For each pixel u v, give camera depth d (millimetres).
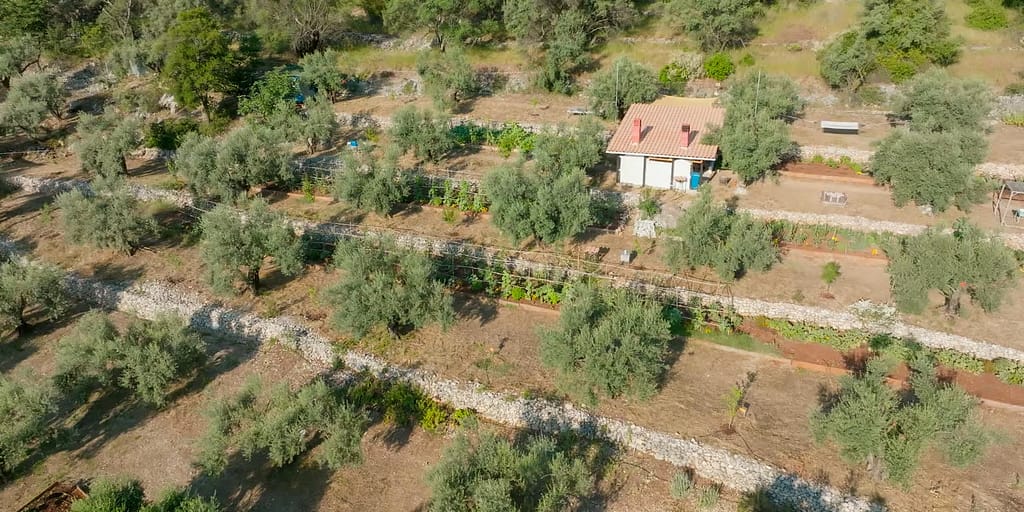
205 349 33156
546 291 35438
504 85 62719
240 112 58688
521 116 56375
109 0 71500
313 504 25672
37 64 66000
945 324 32312
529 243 39906
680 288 35156
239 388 31406
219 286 35375
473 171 48500
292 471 27062
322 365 32719
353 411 28359
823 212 41531
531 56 64438
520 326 34250
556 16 61125
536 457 23172
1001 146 47375
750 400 29031
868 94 54594
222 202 44750
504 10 64625
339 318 31344
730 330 32938
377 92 63531
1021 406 27859
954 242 31891
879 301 33938
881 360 26641
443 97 57531
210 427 27391
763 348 32094
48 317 37375
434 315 31672
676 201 43219
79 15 72875
